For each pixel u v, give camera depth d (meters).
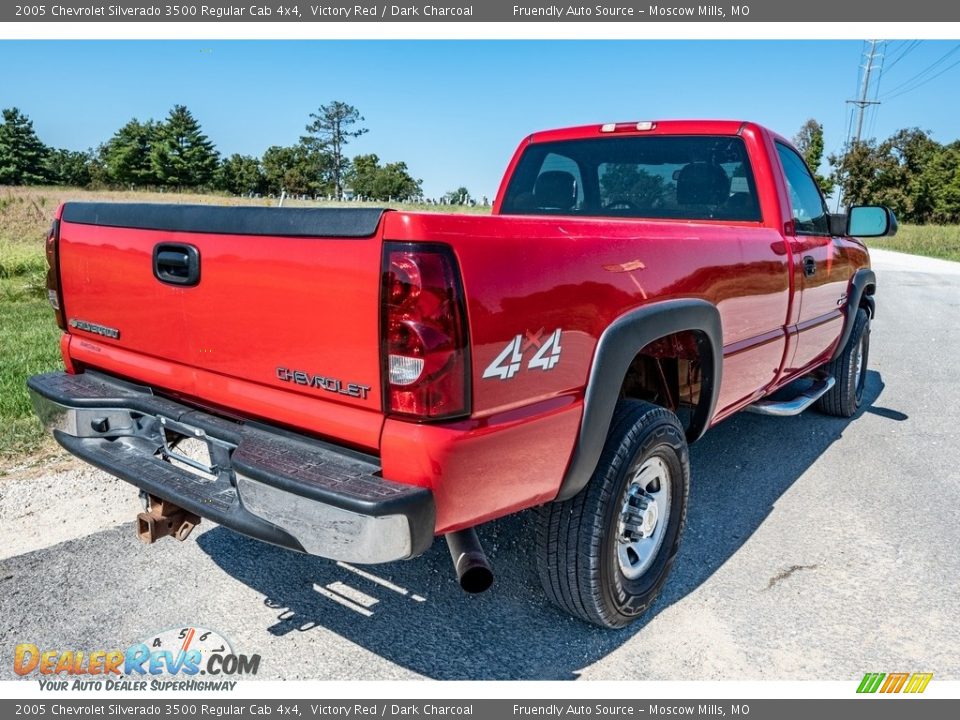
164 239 2.60
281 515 2.14
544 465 2.38
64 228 3.10
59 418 3.00
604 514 2.64
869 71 69.44
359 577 3.27
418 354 1.99
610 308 2.54
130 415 2.96
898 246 35.47
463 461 2.09
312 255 2.16
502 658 2.74
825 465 4.76
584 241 2.45
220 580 3.20
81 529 3.58
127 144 114.25
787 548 3.61
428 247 1.98
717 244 3.22
